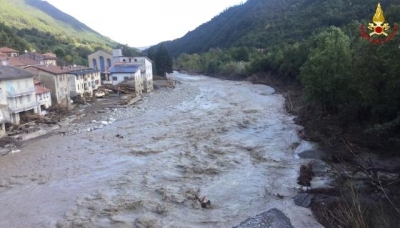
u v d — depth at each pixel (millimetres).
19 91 49750
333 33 55094
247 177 30328
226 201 25938
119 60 96062
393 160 29453
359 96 36875
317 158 34125
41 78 61625
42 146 41250
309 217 23141
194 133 45188
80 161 35562
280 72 97438
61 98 64062
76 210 24781
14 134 44969
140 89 87562
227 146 39250
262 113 57406
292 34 141500
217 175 30953
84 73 74625
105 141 42625
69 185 29484
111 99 75500
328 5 141625
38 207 25625
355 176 27312
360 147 32656
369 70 31250
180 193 27047
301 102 62656
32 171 33156
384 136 31641
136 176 30906
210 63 149875
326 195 25781
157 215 23906
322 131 40531
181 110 62438
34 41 150875
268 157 35188
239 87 98250
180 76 146250
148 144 40781
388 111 30969
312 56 52688
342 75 41094
